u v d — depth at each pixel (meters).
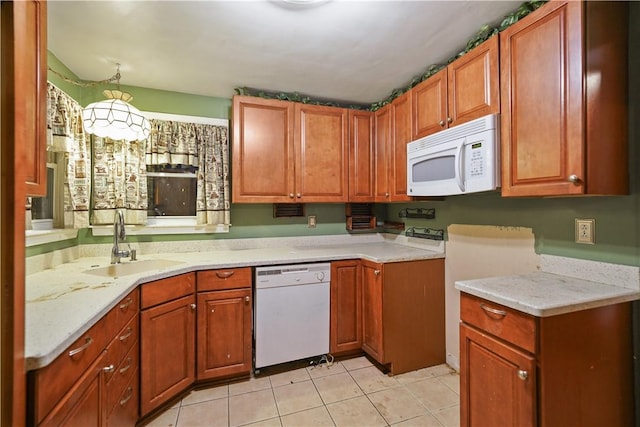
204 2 1.44
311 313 2.28
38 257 1.73
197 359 1.99
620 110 1.25
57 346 0.87
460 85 1.75
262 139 2.43
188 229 2.52
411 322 2.26
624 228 1.30
